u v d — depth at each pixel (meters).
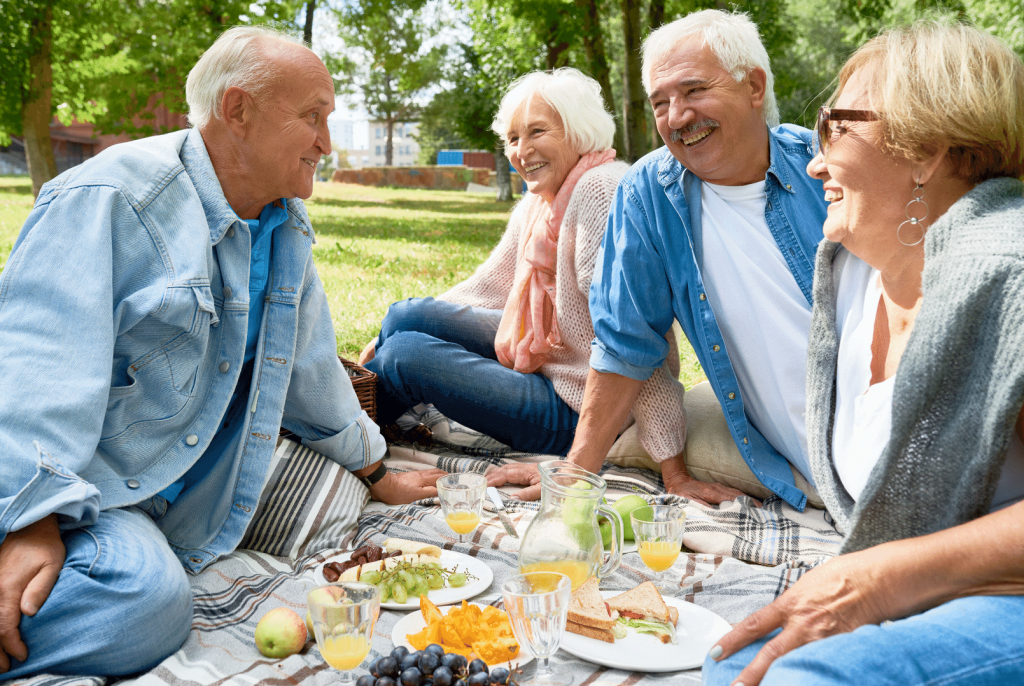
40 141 14.47
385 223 21.33
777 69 17.72
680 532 2.28
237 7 16.52
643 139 13.38
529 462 3.64
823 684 1.24
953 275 1.44
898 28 1.75
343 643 1.68
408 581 2.21
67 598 1.87
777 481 3.02
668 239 3.04
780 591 2.30
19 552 1.91
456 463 3.59
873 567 1.40
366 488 3.14
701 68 2.77
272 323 2.68
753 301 2.93
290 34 2.56
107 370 2.17
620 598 2.08
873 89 1.73
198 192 2.47
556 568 2.03
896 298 1.86
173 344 2.36
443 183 50.28
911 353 1.47
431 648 1.70
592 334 3.52
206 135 2.52
